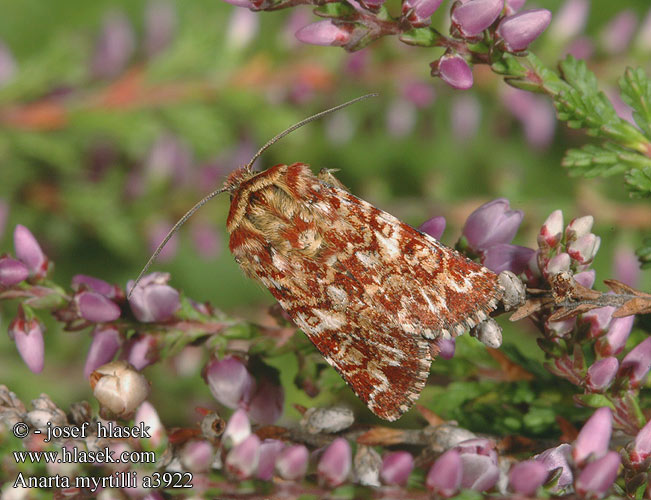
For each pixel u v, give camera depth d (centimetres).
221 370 9
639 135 9
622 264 12
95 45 13
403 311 9
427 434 9
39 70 12
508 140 14
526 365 10
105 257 13
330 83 12
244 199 9
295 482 8
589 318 9
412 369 9
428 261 9
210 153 13
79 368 12
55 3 15
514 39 9
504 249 9
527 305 9
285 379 11
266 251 9
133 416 9
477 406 9
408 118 14
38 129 12
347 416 9
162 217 13
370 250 9
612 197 13
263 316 13
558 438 9
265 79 12
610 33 12
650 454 8
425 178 14
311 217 9
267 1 9
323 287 9
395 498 8
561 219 9
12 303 12
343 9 9
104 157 13
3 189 12
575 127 9
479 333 9
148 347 9
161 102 12
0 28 15
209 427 9
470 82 9
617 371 9
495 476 8
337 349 9
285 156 14
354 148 14
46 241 13
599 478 8
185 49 12
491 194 14
